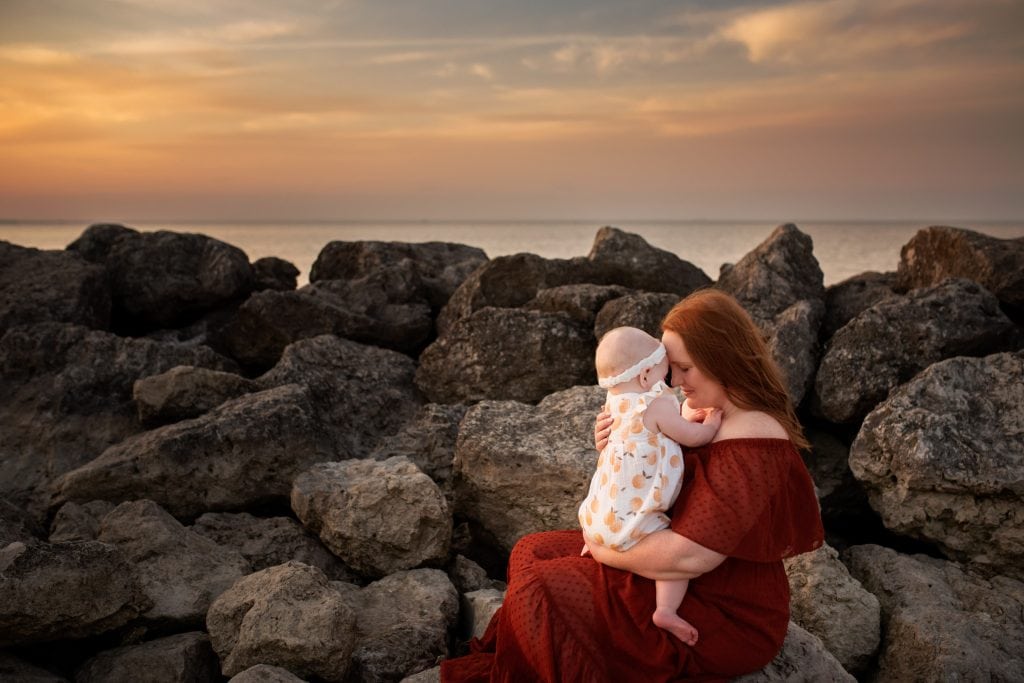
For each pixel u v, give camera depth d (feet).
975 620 13.98
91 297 27.68
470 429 17.57
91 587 12.78
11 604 12.01
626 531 9.47
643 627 9.66
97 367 22.30
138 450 17.79
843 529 19.26
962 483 15.51
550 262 27.50
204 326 30.30
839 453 19.81
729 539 9.16
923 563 16.12
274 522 16.89
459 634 14.87
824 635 13.89
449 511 16.08
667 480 9.52
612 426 10.07
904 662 13.51
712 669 9.71
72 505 16.83
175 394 20.34
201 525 16.76
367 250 34.17
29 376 22.50
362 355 24.16
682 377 10.02
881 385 19.39
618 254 27.89
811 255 27.89
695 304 10.00
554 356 22.56
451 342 23.32
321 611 12.55
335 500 16.01
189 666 12.85
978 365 17.52
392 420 22.11
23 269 28.32
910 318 20.21
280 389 20.20
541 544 11.43
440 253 35.73
